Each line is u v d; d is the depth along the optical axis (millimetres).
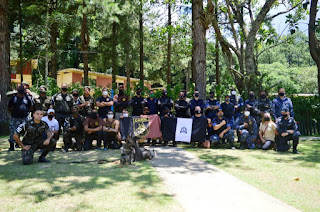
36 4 20172
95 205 3764
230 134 8906
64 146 8422
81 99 9719
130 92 14688
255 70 15102
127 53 24703
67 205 3771
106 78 36844
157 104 9984
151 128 9148
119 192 4293
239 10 15719
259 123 9633
